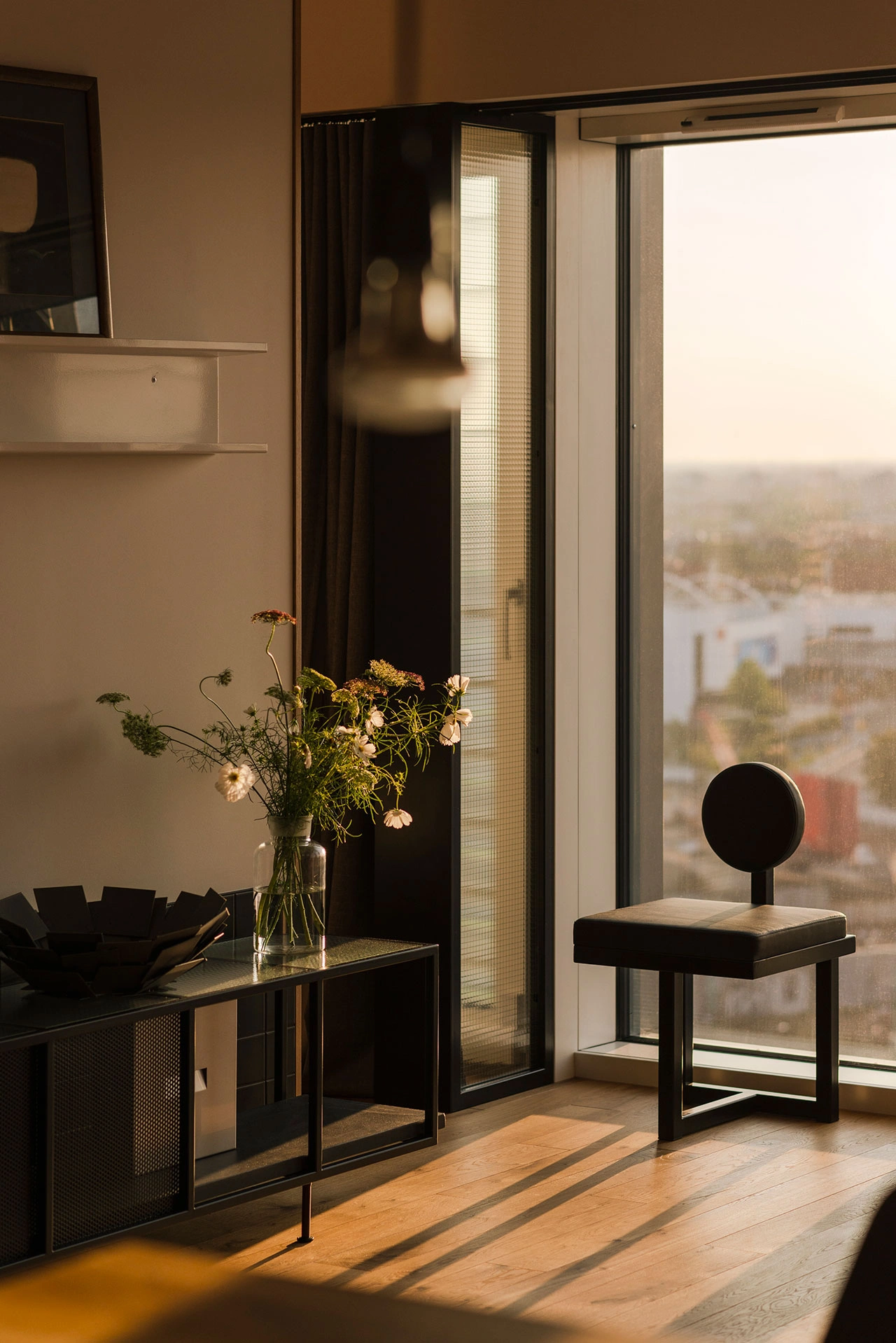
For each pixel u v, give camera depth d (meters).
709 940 3.88
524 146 4.43
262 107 3.62
